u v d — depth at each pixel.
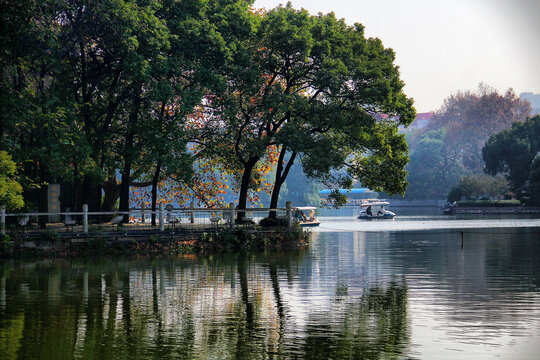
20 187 32.44
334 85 38.75
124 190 40.22
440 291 20.22
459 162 178.50
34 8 29.95
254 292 20.17
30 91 31.02
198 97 35.31
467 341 13.47
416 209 148.62
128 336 14.14
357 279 23.27
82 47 35.78
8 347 13.20
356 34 42.41
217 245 35.88
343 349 12.91
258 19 39.34
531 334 14.06
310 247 39.25
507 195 121.62
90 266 27.91
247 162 42.19
